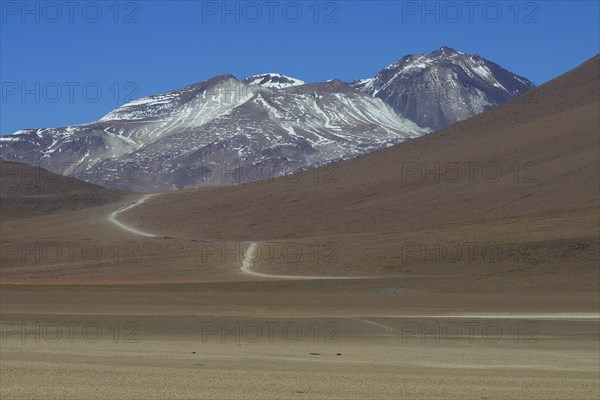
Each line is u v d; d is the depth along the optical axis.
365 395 36.62
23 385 38.03
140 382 39.12
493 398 36.56
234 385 38.53
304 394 36.66
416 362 47.56
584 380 41.62
